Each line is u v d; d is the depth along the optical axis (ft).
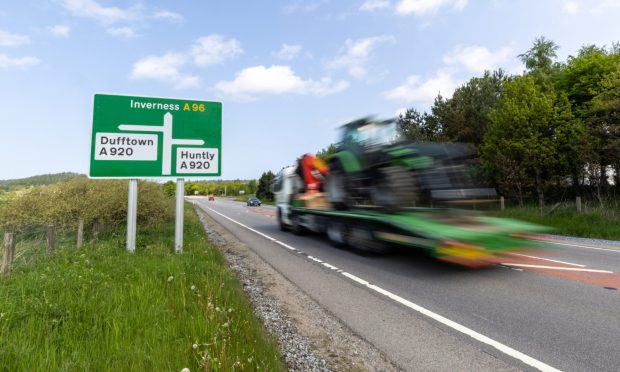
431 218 23.39
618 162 53.67
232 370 8.98
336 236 32.17
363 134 30.19
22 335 10.46
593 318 14.52
